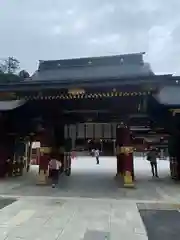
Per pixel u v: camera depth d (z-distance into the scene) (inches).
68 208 354.9
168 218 306.2
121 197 437.4
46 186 558.6
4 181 639.8
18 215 314.7
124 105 547.2
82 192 485.1
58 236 240.8
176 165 700.0
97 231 256.5
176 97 667.4
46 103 584.1
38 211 335.9
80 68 756.0
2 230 257.1
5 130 703.1
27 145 880.9
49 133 610.9
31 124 685.9
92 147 2037.4
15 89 497.4
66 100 568.1
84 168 1092.5
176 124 631.8
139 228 267.1
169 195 457.7
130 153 566.6
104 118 592.4
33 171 902.4
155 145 1865.2
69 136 828.6
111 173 877.8
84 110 568.7
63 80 480.4
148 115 586.6
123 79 462.3
